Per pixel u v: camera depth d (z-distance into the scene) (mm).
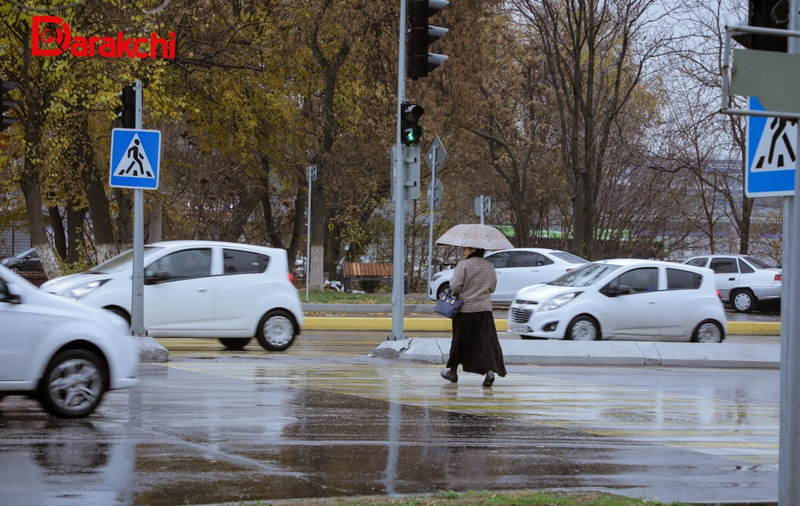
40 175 58125
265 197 88125
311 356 32344
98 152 66750
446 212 100438
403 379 26859
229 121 63500
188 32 57250
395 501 11789
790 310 10367
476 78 70562
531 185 97625
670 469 15391
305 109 68250
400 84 32938
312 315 51844
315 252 70750
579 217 69812
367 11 65562
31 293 17953
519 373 30031
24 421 18016
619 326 37125
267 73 63688
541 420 20234
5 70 53219
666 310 37562
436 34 30172
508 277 56688
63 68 48812
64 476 13438
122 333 18969
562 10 75188
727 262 65500
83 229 85312
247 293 32719
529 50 81875
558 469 14984
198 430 17469
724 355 35344
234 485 13055
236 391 22906
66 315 18172
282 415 19547
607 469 15156
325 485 13211
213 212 84188
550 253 57188
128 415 18953
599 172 71625
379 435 17609
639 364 34469
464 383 26547
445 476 14109
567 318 36562
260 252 33375
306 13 61688
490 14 69938
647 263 38156
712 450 17438
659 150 82562
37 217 54031
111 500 12070
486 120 82500
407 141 32781
